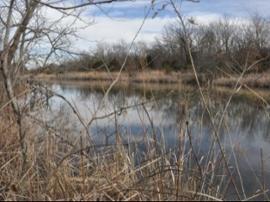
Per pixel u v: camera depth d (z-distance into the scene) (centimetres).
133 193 412
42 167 488
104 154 501
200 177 462
